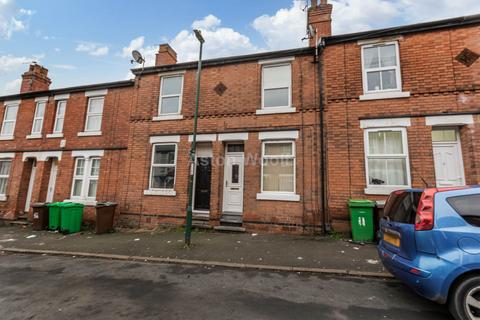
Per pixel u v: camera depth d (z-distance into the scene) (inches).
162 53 430.0
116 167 410.0
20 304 142.9
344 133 299.3
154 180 380.2
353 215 267.3
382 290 157.1
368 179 286.2
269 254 228.4
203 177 368.2
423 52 286.2
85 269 203.8
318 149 313.7
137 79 412.2
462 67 271.0
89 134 435.8
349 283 168.7
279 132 330.3
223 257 223.1
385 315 127.3
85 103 452.8
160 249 252.1
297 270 192.2
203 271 195.6
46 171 455.5
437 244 118.9
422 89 279.7
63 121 460.8
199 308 135.8
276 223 313.6
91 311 134.1
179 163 367.6
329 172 298.5
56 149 450.0
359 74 304.5
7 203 457.7
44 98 482.0
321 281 172.6
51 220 366.6
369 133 296.2
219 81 370.9
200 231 331.3
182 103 382.3
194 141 267.9
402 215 139.3
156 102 396.5
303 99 329.7
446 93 271.4
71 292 158.2
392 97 288.0
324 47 325.1
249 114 347.3
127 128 419.5
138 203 372.5
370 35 304.0
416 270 120.4
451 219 120.1
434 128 279.6
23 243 291.3
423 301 142.2
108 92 443.2
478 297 111.1
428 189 131.2
